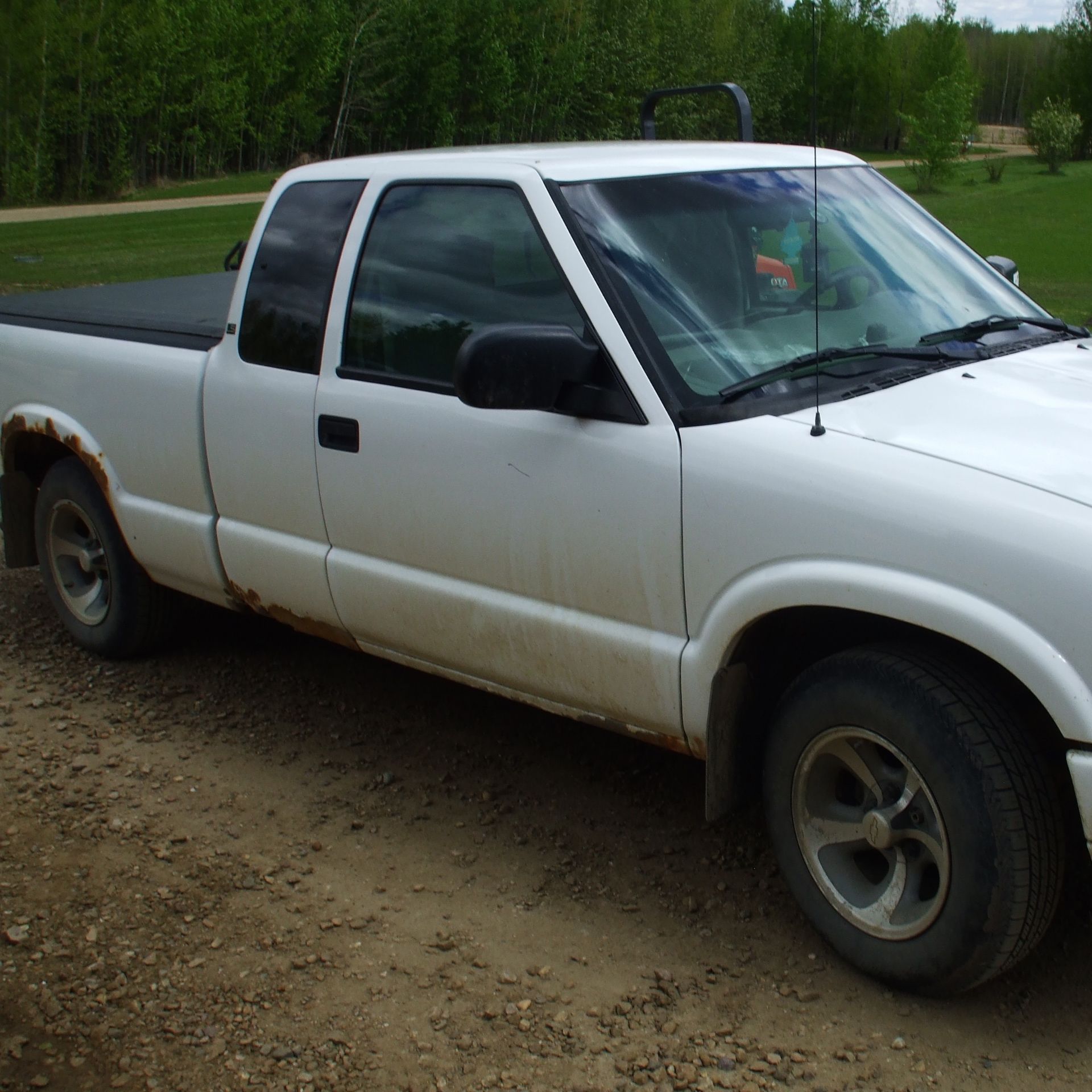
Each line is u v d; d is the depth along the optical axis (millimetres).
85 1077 2623
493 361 2822
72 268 18984
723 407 2893
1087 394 2992
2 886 3373
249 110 49625
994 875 2477
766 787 2949
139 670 4883
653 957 2986
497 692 3547
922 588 2502
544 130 57406
